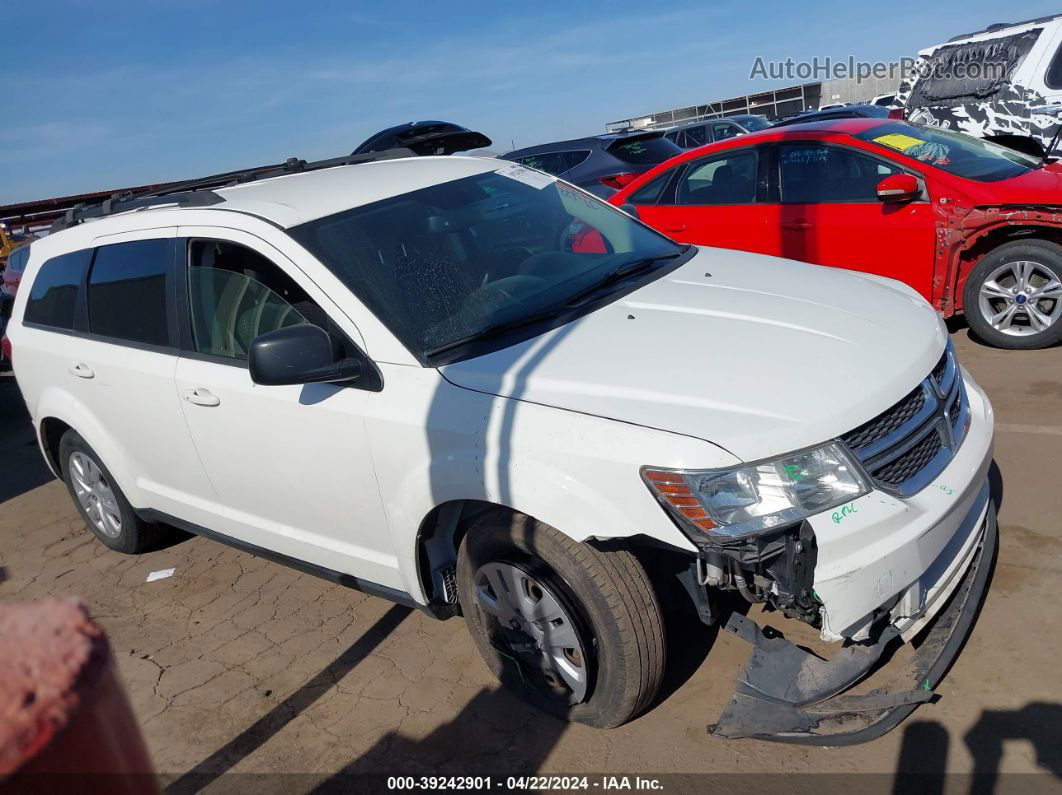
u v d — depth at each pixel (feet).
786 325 9.50
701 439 7.73
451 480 8.92
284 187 12.18
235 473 11.50
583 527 8.12
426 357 9.51
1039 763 8.00
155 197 13.38
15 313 15.21
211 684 11.36
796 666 8.57
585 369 8.82
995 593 10.42
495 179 12.73
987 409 10.01
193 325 11.64
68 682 1.86
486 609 9.57
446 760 9.34
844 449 7.89
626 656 8.50
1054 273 17.75
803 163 20.65
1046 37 28.86
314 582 13.69
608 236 12.52
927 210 18.76
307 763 9.63
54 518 18.25
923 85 32.94
